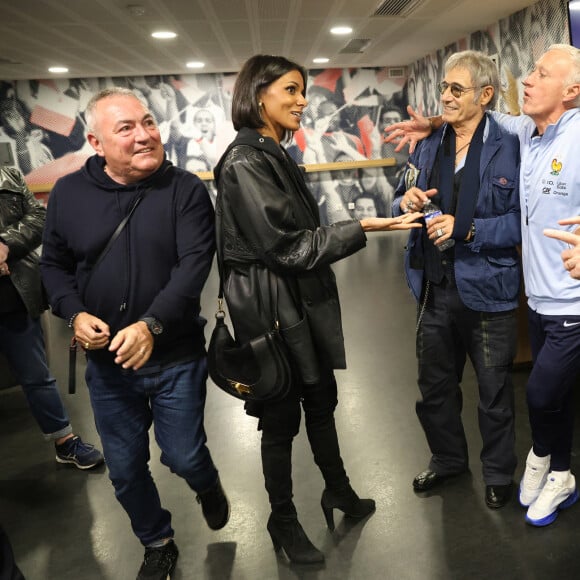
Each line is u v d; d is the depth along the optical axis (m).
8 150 9.31
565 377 1.70
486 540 1.84
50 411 2.44
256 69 1.51
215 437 2.74
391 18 6.00
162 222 1.54
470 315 1.91
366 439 2.58
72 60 7.45
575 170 1.60
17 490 2.38
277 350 1.55
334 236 1.49
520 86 6.25
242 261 1.56
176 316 1.49
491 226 1.78
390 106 9.97
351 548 1.85
